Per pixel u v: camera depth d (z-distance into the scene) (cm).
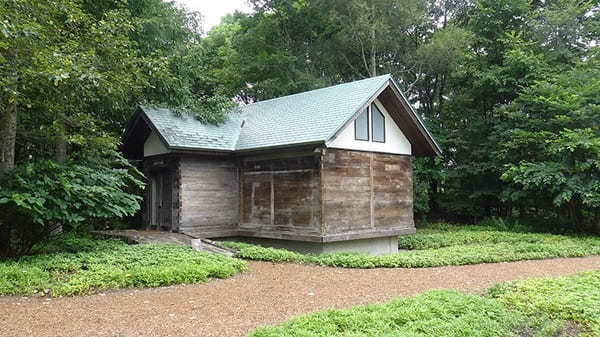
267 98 2544
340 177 1305
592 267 1074
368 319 555
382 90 1380
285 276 902
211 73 2333
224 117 1596
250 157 1450
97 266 825
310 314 581
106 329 544
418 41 2525
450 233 1808
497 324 573
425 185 2258
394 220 1477
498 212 2394
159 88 1520
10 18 765
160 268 845
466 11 2472
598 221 1850
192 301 686
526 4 2128
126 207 1051
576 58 2016
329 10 2234
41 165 937
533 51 2109
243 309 645
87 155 1123
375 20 2194
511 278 922
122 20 1120
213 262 934
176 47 1673
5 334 520
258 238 1440
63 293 703
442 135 2341
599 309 634
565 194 1662
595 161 1612
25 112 1168
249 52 2636
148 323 571
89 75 891
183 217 1355
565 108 1755
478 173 2223
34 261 848
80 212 966
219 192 1445
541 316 626
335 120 1252
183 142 1327
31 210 873
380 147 1454
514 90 2094
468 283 863
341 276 912
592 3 2148
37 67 872
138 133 1534
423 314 583
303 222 1290
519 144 1891
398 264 1045
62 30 1023
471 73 2269
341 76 2666
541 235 1642
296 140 1248
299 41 2667
